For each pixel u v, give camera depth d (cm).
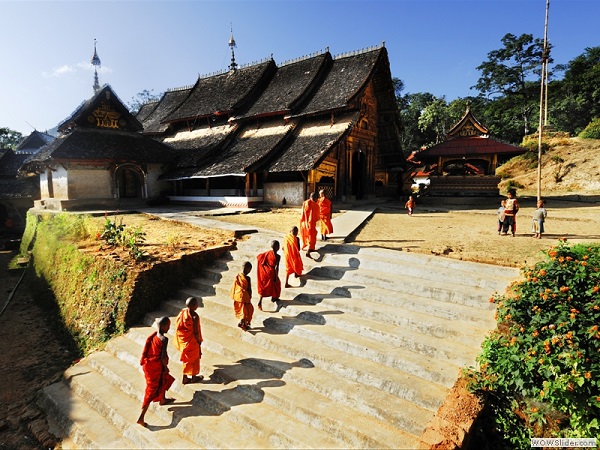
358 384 542
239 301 693
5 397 721
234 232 1203
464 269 788
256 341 683
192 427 530
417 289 729
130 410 601
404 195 2989
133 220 1650
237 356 648
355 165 2481
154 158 2314
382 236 1169
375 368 560
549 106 5291
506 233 1168
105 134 2269
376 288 776
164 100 3406
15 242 2459
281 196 2053
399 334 614
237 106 2489
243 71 2834
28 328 1048
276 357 633
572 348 457
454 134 2414
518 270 738
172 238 1166
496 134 5531
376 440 443
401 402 497
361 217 1570
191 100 2947
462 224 1440
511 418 479
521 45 5609
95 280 959
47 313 1136
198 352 616
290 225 1402
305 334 671
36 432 613
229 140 2450
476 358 523
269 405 543
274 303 781
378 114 2606
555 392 451
